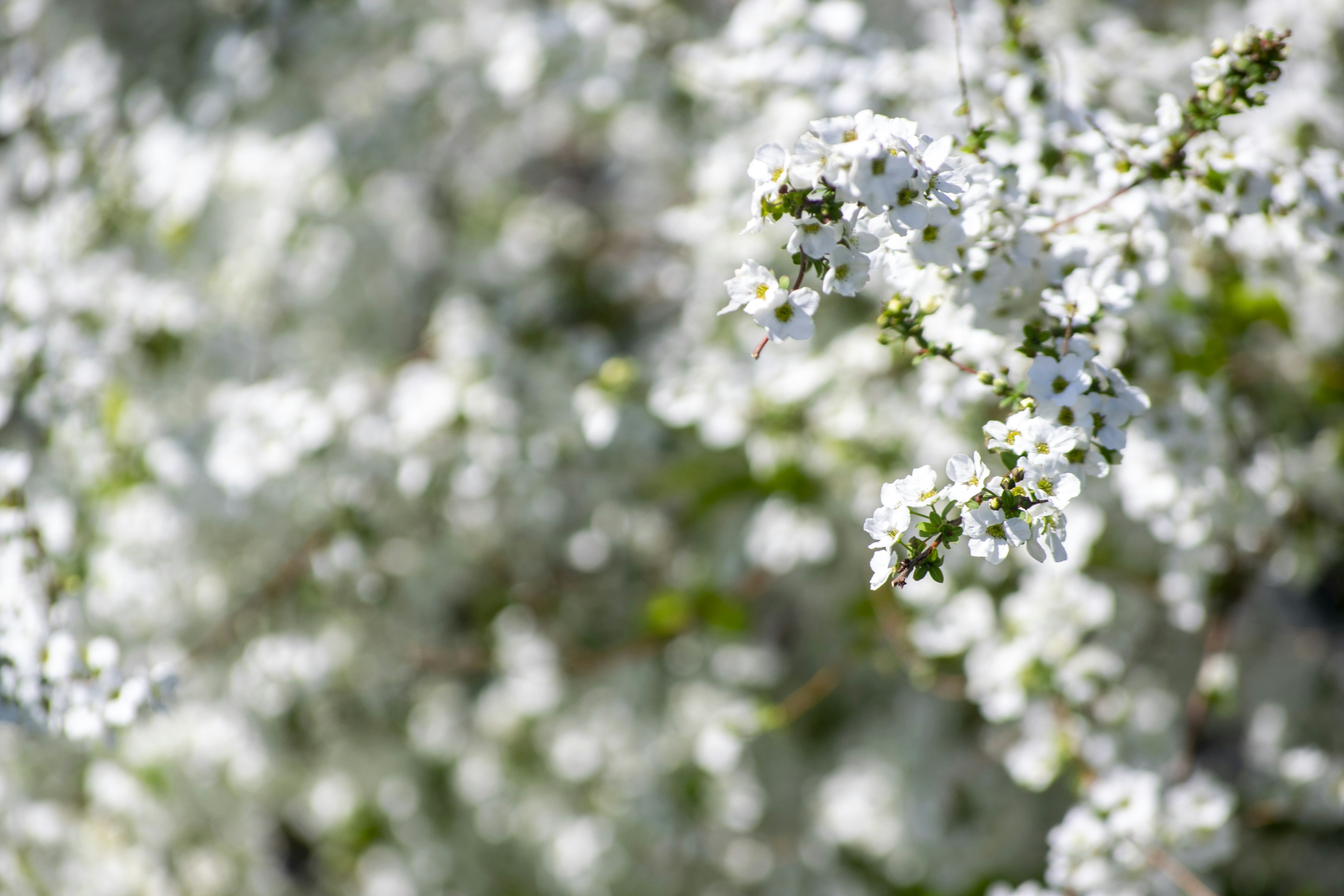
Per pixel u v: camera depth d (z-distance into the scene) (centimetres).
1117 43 292
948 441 285
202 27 397
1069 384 154
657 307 423
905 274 178
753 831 386
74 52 353
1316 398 301
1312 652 343
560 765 370
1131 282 186
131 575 317
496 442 300
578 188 489
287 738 380
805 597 389
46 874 319
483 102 400
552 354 333
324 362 363
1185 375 238
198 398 339
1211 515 246
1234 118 267
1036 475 145
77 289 309
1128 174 191
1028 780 266
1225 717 356
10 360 279
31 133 329
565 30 314
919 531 147
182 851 367
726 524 371
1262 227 206
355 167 372
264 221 348
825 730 398
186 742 352
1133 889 234
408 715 407
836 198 143
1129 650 323
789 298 147
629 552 400
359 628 352
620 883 372
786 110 277
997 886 244
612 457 344
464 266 414
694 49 309
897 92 256
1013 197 181
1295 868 341
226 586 345
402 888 395
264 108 375
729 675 374
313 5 377
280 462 294
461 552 359
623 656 375
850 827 355
